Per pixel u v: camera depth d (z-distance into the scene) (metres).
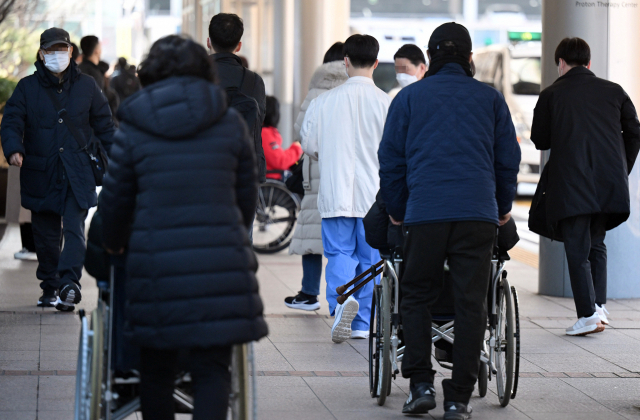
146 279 9.92
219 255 10.00
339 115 20.42
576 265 20.98
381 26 72.62
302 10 55.00
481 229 13.74
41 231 22.88
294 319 22.69
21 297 24.42
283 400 15.60
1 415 14.24
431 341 14.38
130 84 43.38
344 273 20.48
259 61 73.12
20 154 21.52
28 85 21.88
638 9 25.83
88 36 33.03
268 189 34.25
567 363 18.67
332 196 20.41
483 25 104.88
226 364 10.45
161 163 10.12
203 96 10.21
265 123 34.41
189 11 86.81
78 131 21.94
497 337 15.27
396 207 14.64
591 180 20.62
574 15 25.78
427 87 14.15
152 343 9.89
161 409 10.88
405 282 14.34
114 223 10.45
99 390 10.70
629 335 21.47
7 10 46.75
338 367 17.95
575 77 21.17
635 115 21.17
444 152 13.83
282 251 35.38
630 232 26.38
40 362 17.62
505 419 14.79
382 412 15.00
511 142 14.19
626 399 16.12
